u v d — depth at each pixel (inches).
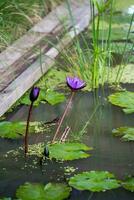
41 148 107.3
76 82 110.2
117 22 196.2
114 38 175.2
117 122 119.9
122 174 98.0
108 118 122.0
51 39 168.7
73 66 149.9
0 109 120.3
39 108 127.1
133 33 180.4
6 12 167.5
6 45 159.2
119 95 132.7
